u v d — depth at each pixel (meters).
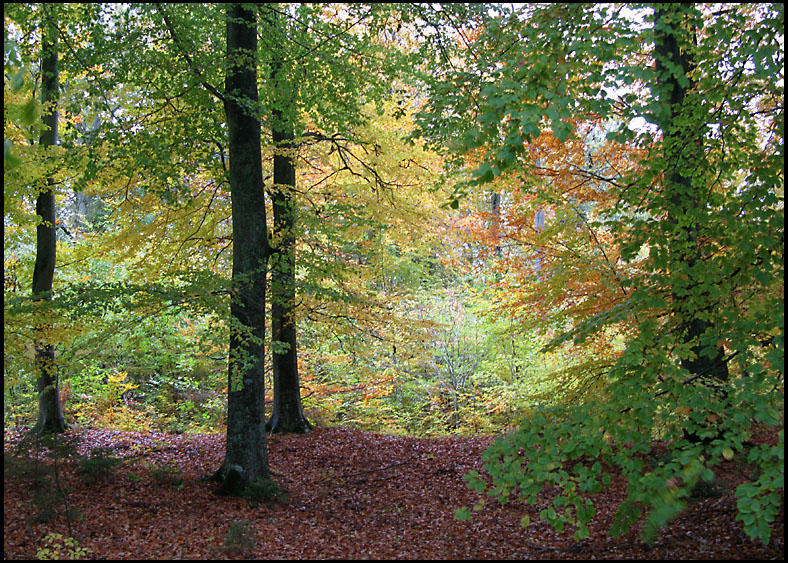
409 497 8.70
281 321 12.30
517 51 6.06
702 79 6.11
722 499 6.43
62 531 6.46
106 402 13.65
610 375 5.62
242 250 8.80
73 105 8.02
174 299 8.02
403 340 12.79
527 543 6.71
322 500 8.55
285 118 9.09
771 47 5.50
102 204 18.19
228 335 9.00
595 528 6.84
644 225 5.97
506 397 14.59
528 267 10.48
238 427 8.67
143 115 9.55
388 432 15.61
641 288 5.89
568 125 4.75
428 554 6.59
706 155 6.46
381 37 10.98
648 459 7.93
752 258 5.15
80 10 7.32
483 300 15.86
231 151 8.80
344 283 11.97
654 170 6.20
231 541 6.48
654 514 4.11
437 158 11.24
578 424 5.16
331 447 11.31
